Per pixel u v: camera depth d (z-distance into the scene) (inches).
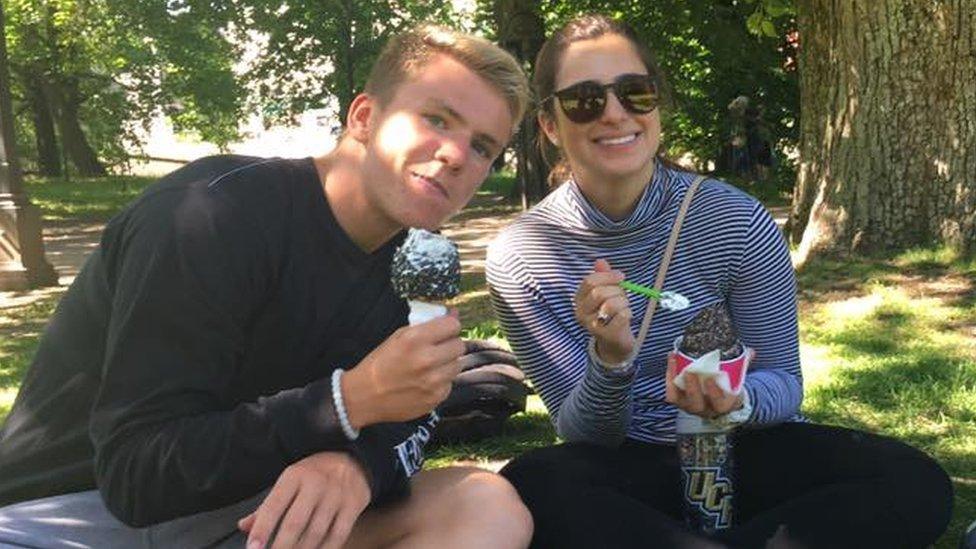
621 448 57.9
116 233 40.3
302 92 473.7
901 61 149.5
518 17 278.1
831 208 156.6
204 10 441.4
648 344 57.6
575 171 58.1
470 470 47.9
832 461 54.2
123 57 510.6
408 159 40.1
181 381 37.7
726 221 57.0
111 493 38.0
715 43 249.1
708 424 52.4
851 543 48.8
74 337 42.3
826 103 159.0
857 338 118.0
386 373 36.1
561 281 58.6
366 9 422.9
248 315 39.8
